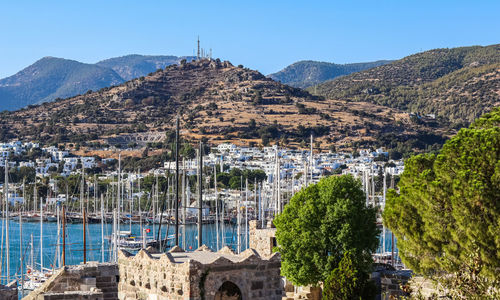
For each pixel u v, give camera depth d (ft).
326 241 180.96
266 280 142.92
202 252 165.68
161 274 142.92
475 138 157.89
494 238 144.25
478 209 148.87
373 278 179.22
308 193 191.21
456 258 151.84
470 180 150.30
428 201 160.04
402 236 172.24
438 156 164.25
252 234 213.25
